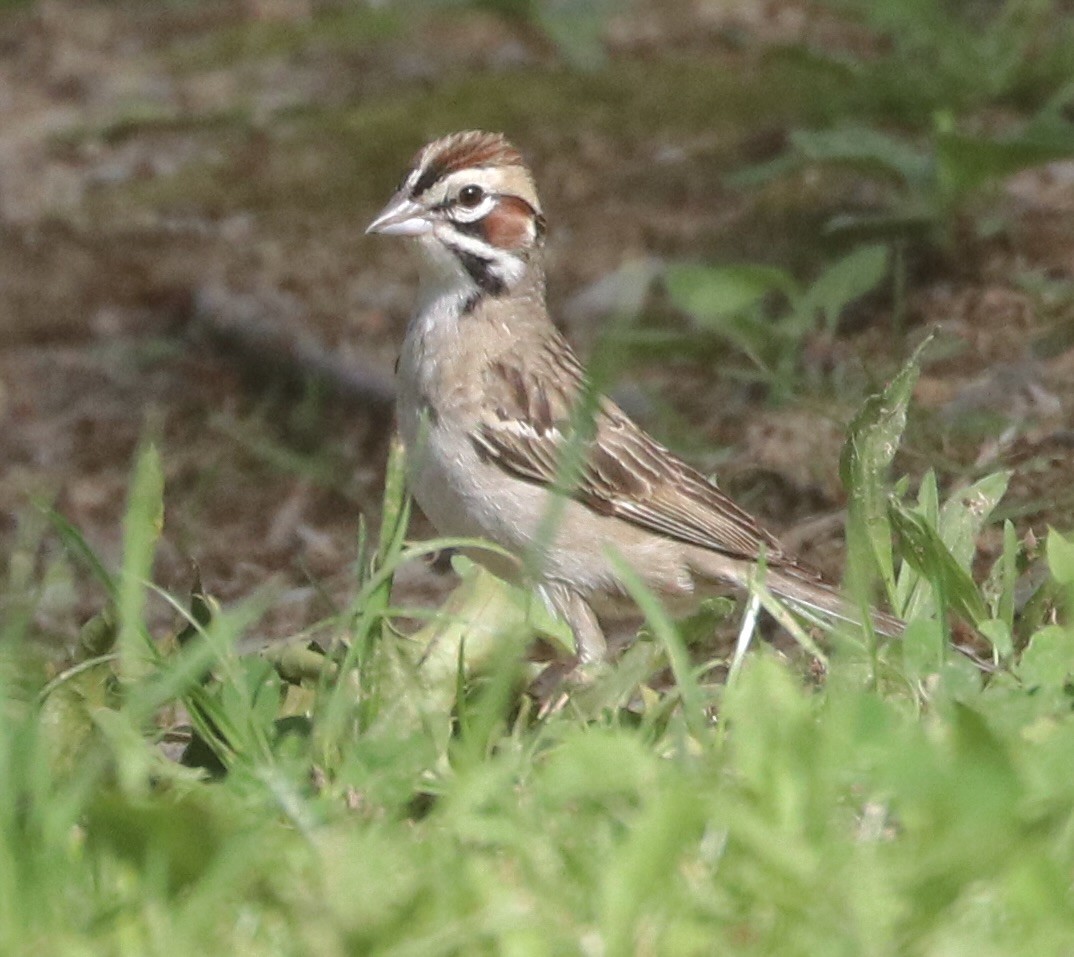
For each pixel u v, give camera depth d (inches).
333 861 267.3
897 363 561.9
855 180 717.9
